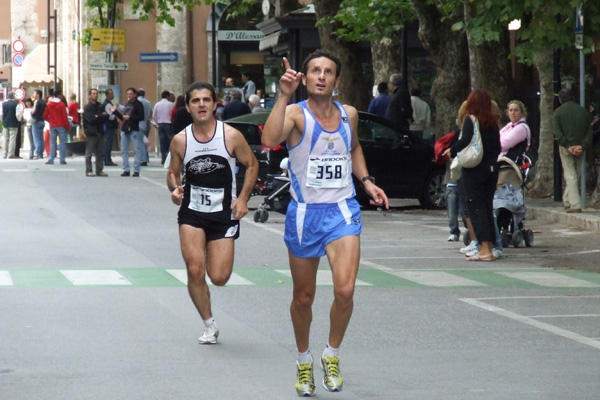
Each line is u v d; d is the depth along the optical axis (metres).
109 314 25.95
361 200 56.41
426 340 23.17
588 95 56.69
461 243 41.62
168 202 57.78
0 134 133.50
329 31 71.56
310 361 18.50
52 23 168.88
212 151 22.67
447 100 61.38
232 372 20.05
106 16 124.06
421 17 60.44
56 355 21.42
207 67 124.19
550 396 18.34
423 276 32.84
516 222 39.75
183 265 34.84
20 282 30.97
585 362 21.05
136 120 76.50
